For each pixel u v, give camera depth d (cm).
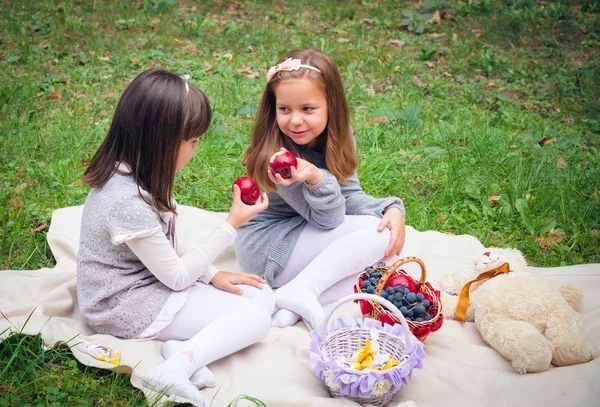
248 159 336
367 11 818
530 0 845
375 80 651
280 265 338
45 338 282
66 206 421
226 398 260
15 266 364
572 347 280
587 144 545
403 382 262
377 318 294
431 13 806
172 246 293
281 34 745
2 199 415
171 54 681
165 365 260
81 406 254
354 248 328
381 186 463
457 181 461
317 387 271
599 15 823
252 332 285
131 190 271
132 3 777
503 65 700
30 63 639
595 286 346
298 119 315
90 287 285
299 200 331
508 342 284
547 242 404
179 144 270
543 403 261
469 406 263
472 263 335
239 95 591
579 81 681
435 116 579
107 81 611
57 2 772
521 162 473
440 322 290
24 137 490
